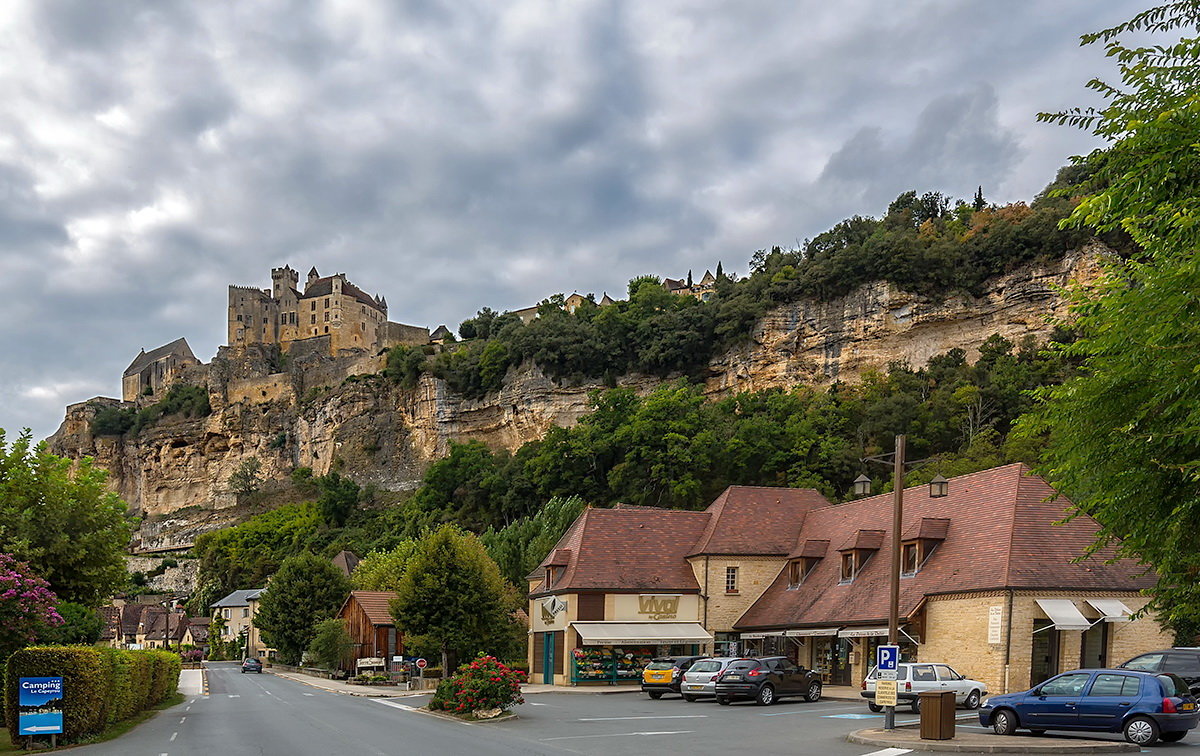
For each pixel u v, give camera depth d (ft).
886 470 268.00
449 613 150.71
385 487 463.01
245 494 522.47
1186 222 40.29
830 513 143.02
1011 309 320.91
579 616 136.36
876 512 131.54
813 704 99.76
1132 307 44.06
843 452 275.59
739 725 76.74
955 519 114.42
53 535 90.53
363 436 483.51
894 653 68.23
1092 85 44.98
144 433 588.50
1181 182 42.14
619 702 106.32
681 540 148.46
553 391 413.59
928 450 273.33
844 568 125.08
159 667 111.45
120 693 82.69
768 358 368.07
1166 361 41.04
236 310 589.73
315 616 227.20
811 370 357.41
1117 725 64.75
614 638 132.26
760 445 284.00
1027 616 96.27
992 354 309.83
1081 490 53.31
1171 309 40.34
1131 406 45.98
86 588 95.30
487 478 347.97
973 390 274.57
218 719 90.58
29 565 86.84
